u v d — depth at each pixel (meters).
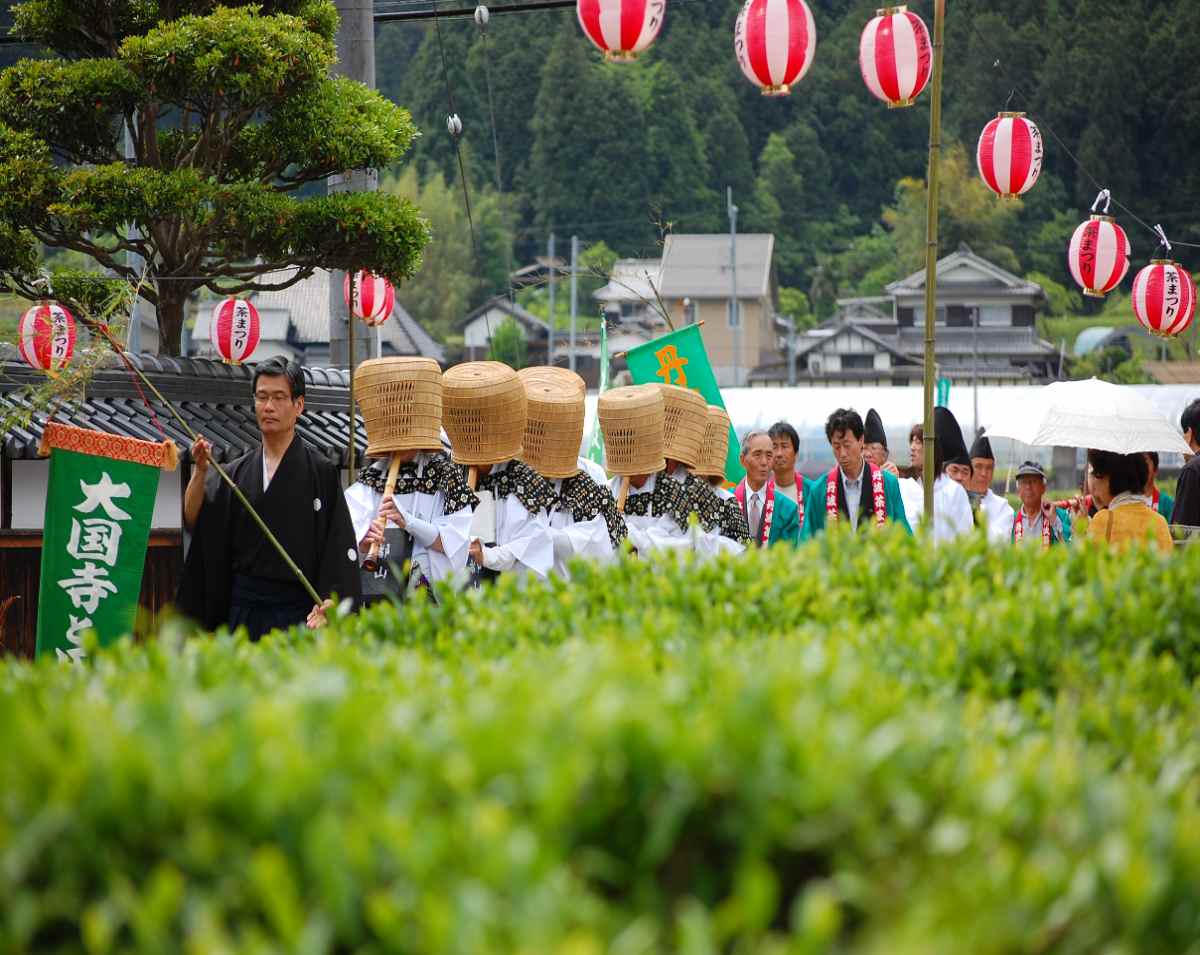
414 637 13.33
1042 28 154.62
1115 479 19.97
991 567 13.89
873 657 11.19
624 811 7.28
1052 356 154.00
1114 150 145.25
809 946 6.27
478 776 7.23
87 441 21.22
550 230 155.62
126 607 21.39
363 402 22.62
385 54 166.75
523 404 23.45
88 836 7.12
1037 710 10.93
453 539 22.62
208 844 6.87
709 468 28.47
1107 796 7.79
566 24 160.00
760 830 7.07
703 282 152.88
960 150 164.75
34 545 31.41
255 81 34.19
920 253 165.50
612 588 13.86
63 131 35.25
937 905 6.70
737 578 13.89
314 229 34.97
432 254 161.38
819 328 162.50
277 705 8.02
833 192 173.75
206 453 19.89
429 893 6.41
